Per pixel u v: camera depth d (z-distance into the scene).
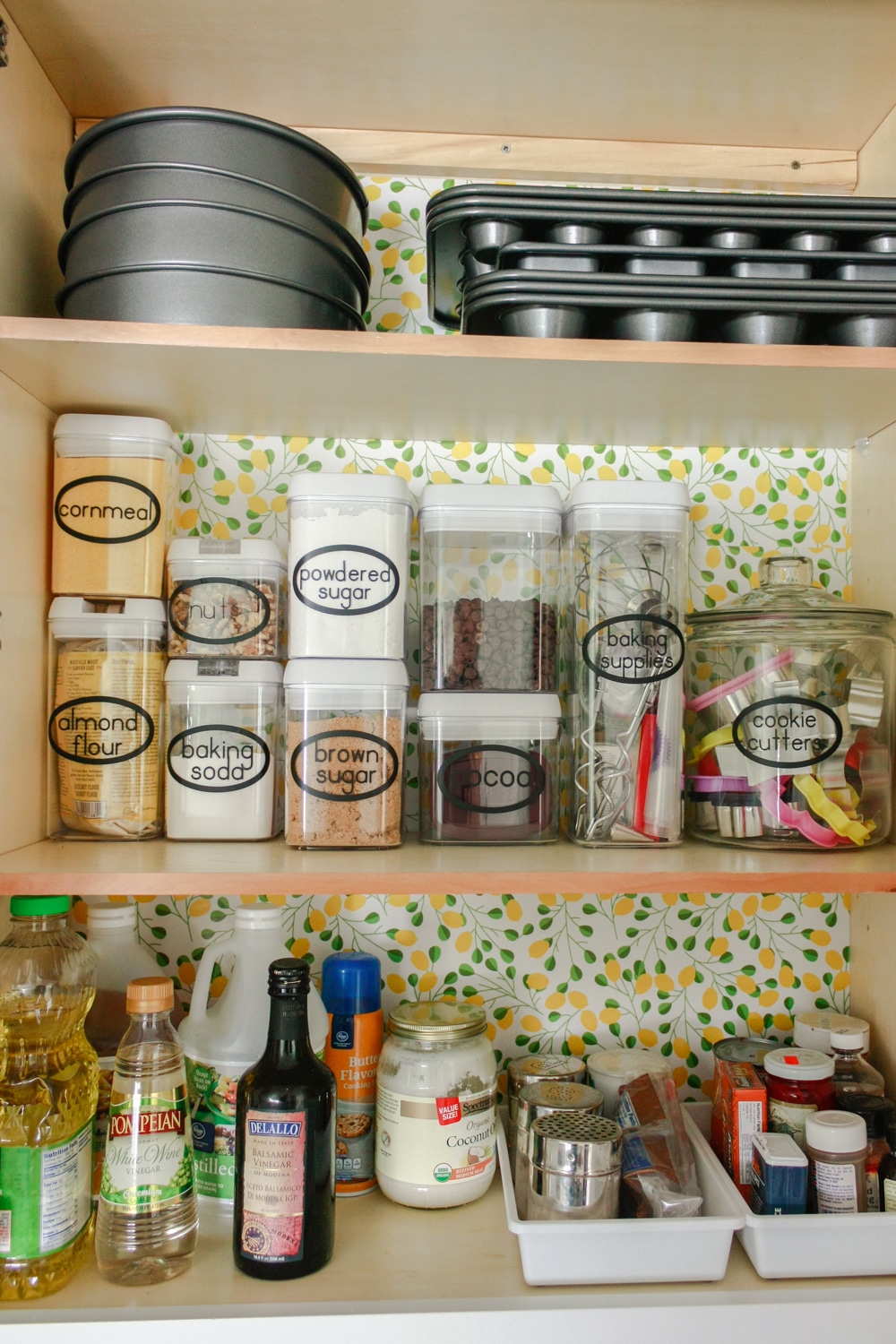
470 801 0.95
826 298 0.87
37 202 0.98
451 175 1.15
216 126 0.83
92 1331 0.77
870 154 1.15
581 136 1.15
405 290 1.15
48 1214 0.81
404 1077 0.96
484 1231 0.92
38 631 0.95
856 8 0.91
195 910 1.10
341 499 0.95
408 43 0.96
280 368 0.87
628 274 0.86
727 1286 0.84
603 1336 0.80
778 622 0.97
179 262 0.83
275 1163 0.83
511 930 1.12
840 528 1.18
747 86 1.04
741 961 1.14
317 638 0.94
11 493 0.89
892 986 1.04
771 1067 0.97
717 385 0.92
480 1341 0.79
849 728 0.97
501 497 0.99
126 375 0.90
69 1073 0.85
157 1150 0.84
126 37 0.95
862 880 0.83
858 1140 0.90
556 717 0.98
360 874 0.80
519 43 0.96
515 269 0.88
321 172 0.88
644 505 0.98
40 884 0.78
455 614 0.98
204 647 0.97
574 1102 0.94
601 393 0.95
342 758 0.92
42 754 0.96
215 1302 0.80
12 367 0.87
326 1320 0.78
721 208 0.88
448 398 0.97
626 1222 0.83
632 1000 1.13
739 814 0.95
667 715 0.97
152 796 0.97
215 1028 0.95
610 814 0.95
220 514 1.13
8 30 0.91
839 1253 0.85
